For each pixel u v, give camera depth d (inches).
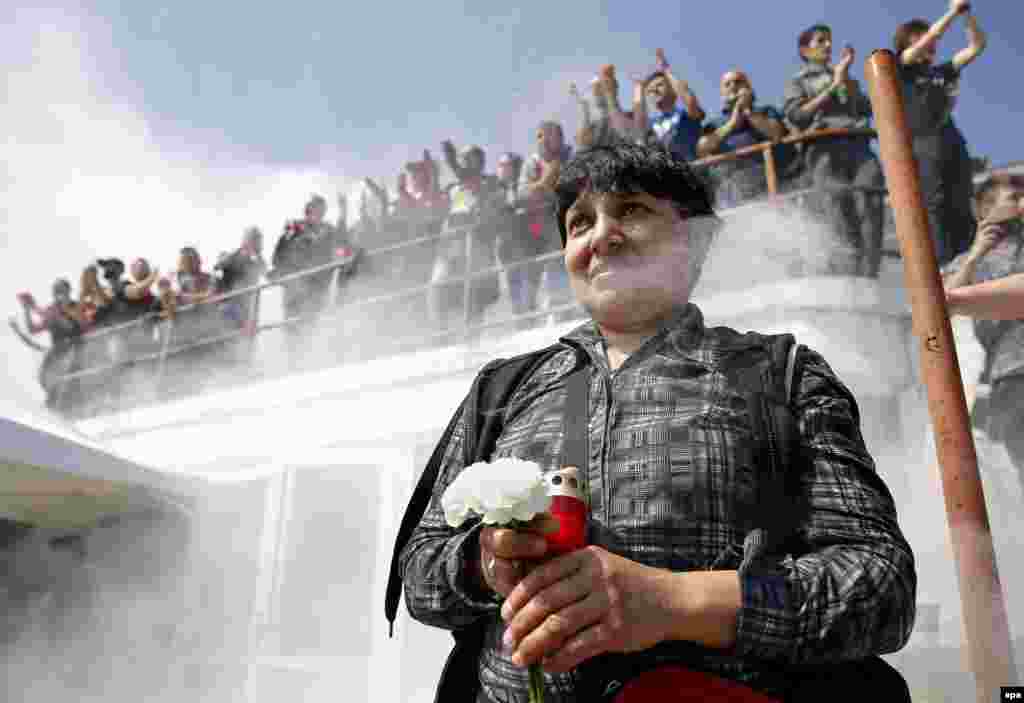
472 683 42.6
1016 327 146.7
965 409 48.1
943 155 173.6
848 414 40.3
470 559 38.6
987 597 44.6
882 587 34.4
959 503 46.4
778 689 36.2
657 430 39.9
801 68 194.2
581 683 36.9
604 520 38.7
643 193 45.5
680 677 35.3
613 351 46.1
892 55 55.2
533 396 46.4
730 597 33.4
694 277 47.6
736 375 41.2
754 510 37.8
